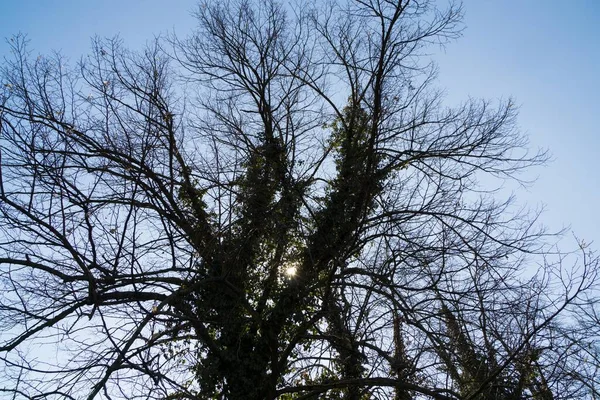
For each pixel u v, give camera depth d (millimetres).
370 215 13469
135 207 10945
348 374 12086
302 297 12219
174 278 11695
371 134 13625
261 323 12359
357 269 12695
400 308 11375
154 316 9953
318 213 13180
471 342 11383
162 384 8938
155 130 12273
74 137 11352
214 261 11953
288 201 12609
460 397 10500
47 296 10047
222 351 11953
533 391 10883
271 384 12156
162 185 11734
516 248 12297
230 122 13734
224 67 15289
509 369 10883
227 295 12328
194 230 11641
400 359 11438
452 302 11648
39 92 11555
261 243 12273
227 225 11508
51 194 10180
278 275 12414
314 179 13547
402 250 12344
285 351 12398
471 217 12836
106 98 11906
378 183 13438
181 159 12398
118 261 10445
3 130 10484
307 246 12383
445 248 12102
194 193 12273
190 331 12000
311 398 12695
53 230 9422
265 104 14539
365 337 11773
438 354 11250
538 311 11234
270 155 13203
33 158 10523
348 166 13820
